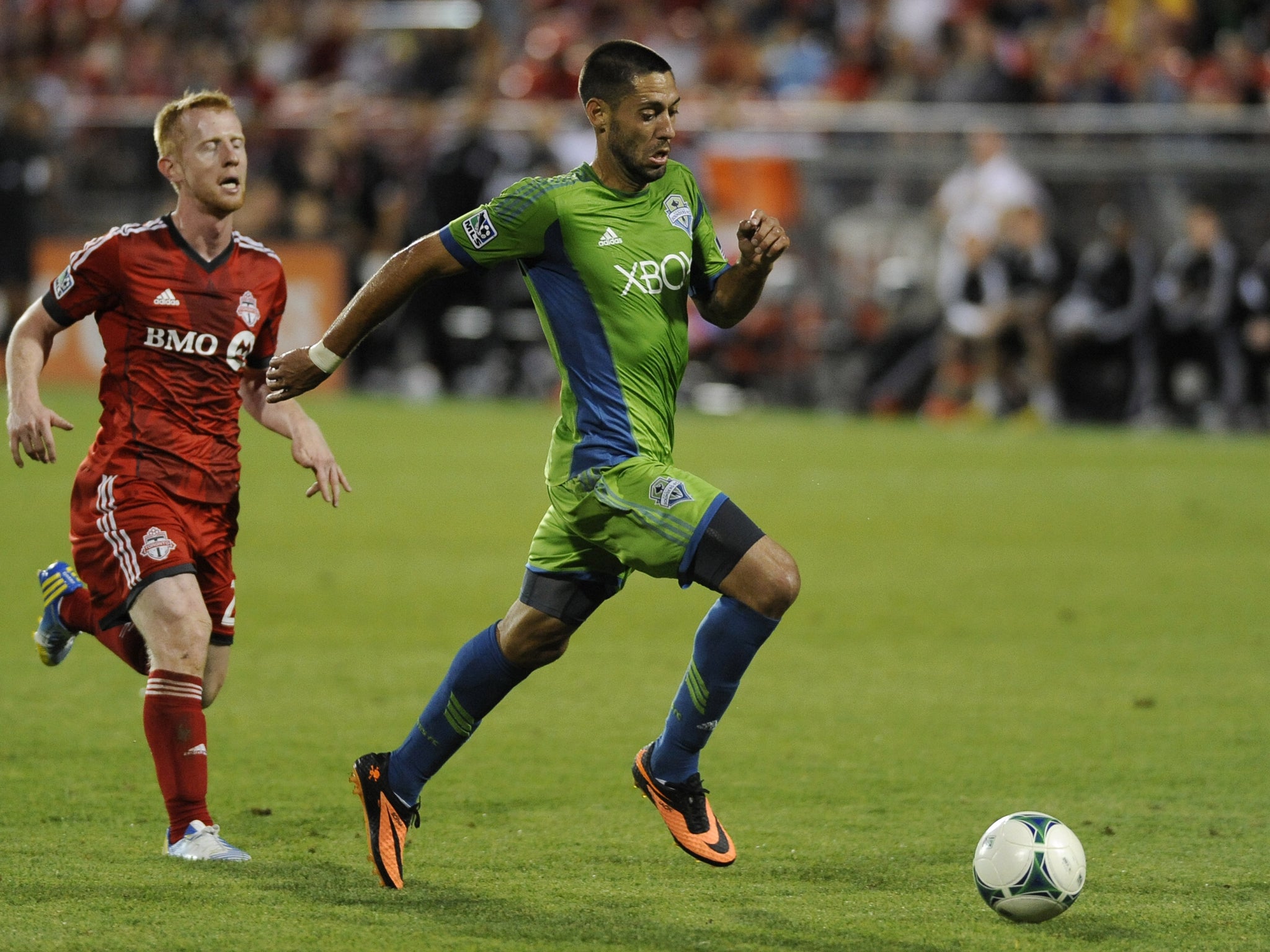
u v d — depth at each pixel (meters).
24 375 17.14
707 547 15.05
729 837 16.72
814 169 59.41
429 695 24.23
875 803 19.02
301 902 14.98
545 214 15.62
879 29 69.00
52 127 66.62
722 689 15.42
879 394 60.34
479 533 38.47
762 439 54.16
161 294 17.16
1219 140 57.59
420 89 70.75
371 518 40.41
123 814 18.08
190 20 83.62
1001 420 58.97
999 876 14.59
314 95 74.19
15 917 14.44
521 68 73.06
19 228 65.94
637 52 15.73
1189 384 57.62
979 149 57.47
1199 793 19.42
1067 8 71.12
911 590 32.50
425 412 60.62
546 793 19.31
